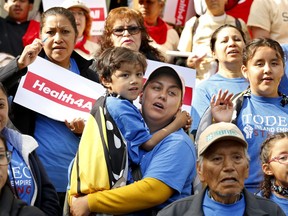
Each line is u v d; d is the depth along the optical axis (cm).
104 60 820
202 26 1188
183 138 803
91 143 782
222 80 1012
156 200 771
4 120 809
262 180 844
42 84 908
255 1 1222
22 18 1222
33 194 805
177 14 1242
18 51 1205
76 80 918
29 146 818
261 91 907
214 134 718
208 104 989
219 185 711
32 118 906
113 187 770
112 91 815
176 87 834
